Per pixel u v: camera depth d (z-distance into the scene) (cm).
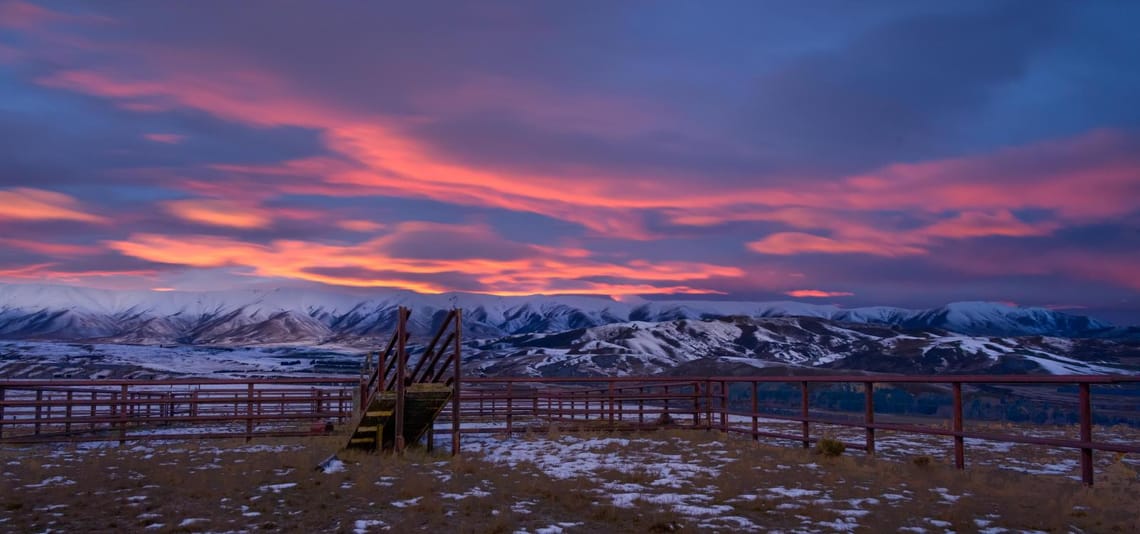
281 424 2398
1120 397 11488
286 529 809
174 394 2431
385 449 1480
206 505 934
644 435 1930
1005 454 1585
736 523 844
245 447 1644
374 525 825
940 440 1923
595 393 2058
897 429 1320
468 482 1118
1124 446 968
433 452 1505
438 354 1540
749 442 1733
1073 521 862
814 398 11681
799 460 1388
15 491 1031
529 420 2512
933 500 982
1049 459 1491
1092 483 1034
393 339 1504
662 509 912
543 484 1087
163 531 791
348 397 1872
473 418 2617
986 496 1014
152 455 1463
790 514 896
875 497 1004
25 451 1577
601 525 838
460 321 1500
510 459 1415
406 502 957
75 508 916
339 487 1068
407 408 1491
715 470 1254
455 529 810
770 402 11212
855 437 2041
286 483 1095
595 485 1093
